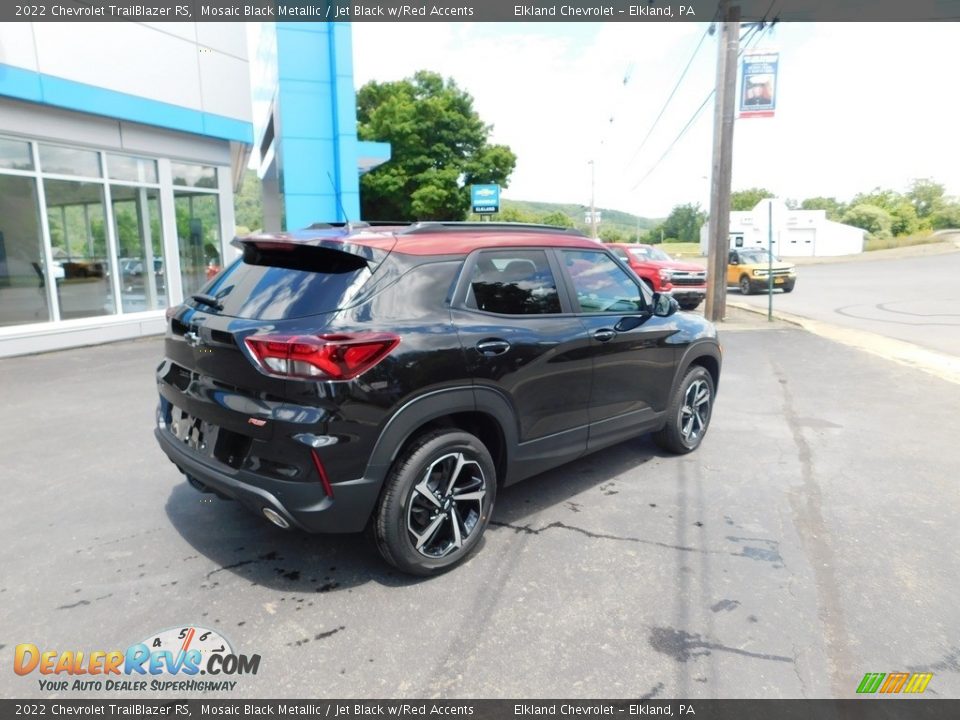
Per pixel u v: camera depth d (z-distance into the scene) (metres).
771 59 13.26
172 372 3.46
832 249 57.34
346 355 2.80
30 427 5.86
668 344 4.74
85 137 10.32
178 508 4.09
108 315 11.07
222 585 3.19
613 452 5.28
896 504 4.22
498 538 3.71
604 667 2.60
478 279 3.48
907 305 17.17
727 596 3.12
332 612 2.97
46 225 9.95
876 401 7.00
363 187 36.19
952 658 2.66
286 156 15.91
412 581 3.24
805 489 4.47
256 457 2.91
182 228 12.46
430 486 3.20
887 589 3.18
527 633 2.81
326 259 3.17
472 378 3.26
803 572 3.34
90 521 3.90
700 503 4.23
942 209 79.81
